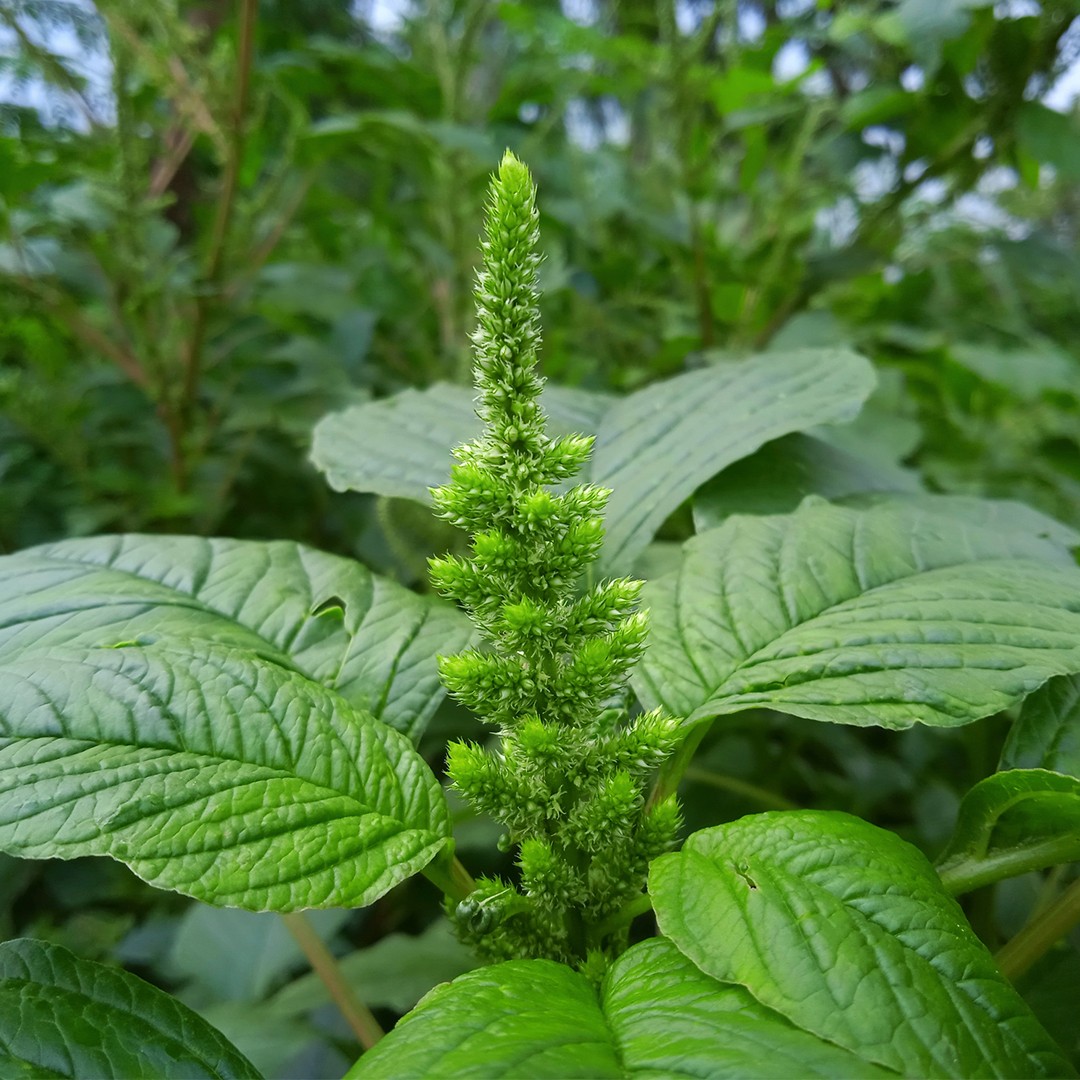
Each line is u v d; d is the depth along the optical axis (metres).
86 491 0.63
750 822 0.22
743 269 0.66
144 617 0.29
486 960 0.24
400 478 0.33
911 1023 0.18
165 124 0.71
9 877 0.50
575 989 0.20
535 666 0.22
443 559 0.22
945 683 0.23
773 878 0.20
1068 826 0.23
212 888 0.20
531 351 0.22
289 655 0.28
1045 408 0.81
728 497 0.35
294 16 0.96
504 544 0.21
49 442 0.61
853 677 0.24
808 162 0.72
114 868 0.56
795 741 0.52
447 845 0.23
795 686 0.24
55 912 0.58
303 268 0.78
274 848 0.21
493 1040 0.17
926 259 0.76
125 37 0.56
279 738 0.23
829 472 0.37
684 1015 0.18
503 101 0.81
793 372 0.37
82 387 0.68
